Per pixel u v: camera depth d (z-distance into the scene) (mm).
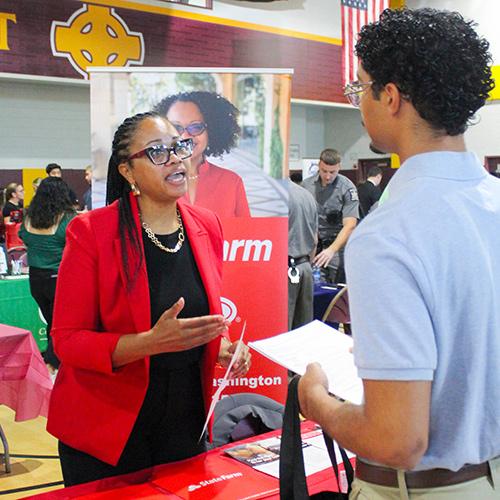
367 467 1044
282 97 2660
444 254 905
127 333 1605
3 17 7520
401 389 867
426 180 951
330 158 5602
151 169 1602
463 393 933
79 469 1649
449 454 945
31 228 4891
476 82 953
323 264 5215
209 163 2658
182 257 1672
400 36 949
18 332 3328
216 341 1658
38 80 7961
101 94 2609
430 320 899
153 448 1682
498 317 946
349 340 1533
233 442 1859
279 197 2695
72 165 9055
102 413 1597
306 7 10773
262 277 2711
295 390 1200
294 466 1200
